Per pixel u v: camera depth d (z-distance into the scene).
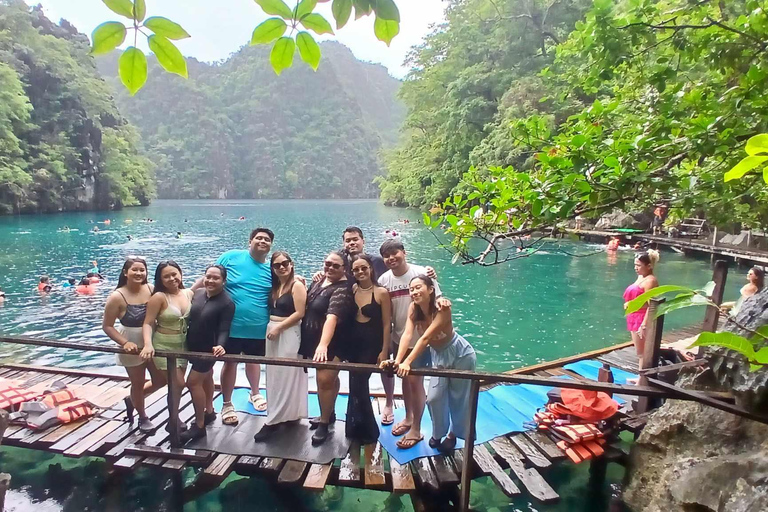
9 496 3.62
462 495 3.22
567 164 2.64
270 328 3.73
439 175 30.23
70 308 10.08
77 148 41.16
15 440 3.69
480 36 28.91
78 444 3.66
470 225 2.90
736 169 0.95
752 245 15.14
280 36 1.10
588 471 4.05
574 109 17.91
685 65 3.55
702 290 1.54
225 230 27.98
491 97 28.39
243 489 3.76
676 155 2.71
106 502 3.59
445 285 12.74
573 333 8.80
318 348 3.38
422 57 35.09
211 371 3.92
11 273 13.65
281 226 31.47
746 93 2.80
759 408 2.66
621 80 4.05
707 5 3.18
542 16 26.70
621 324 9.33
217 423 4.04
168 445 3.68
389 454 3.65
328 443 3.75
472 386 3.08
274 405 3.79
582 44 3.35
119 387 4.85
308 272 15.47
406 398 3.93
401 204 56.53
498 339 8.50
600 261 16.16
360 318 3.64
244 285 3.90
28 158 36.03
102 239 22.12
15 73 32.91
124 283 3.69
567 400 4.04
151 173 61.66
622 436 4.58
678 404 3.37
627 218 19.50
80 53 52.09
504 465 3.81
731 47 3.09
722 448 2.95
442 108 30.30
